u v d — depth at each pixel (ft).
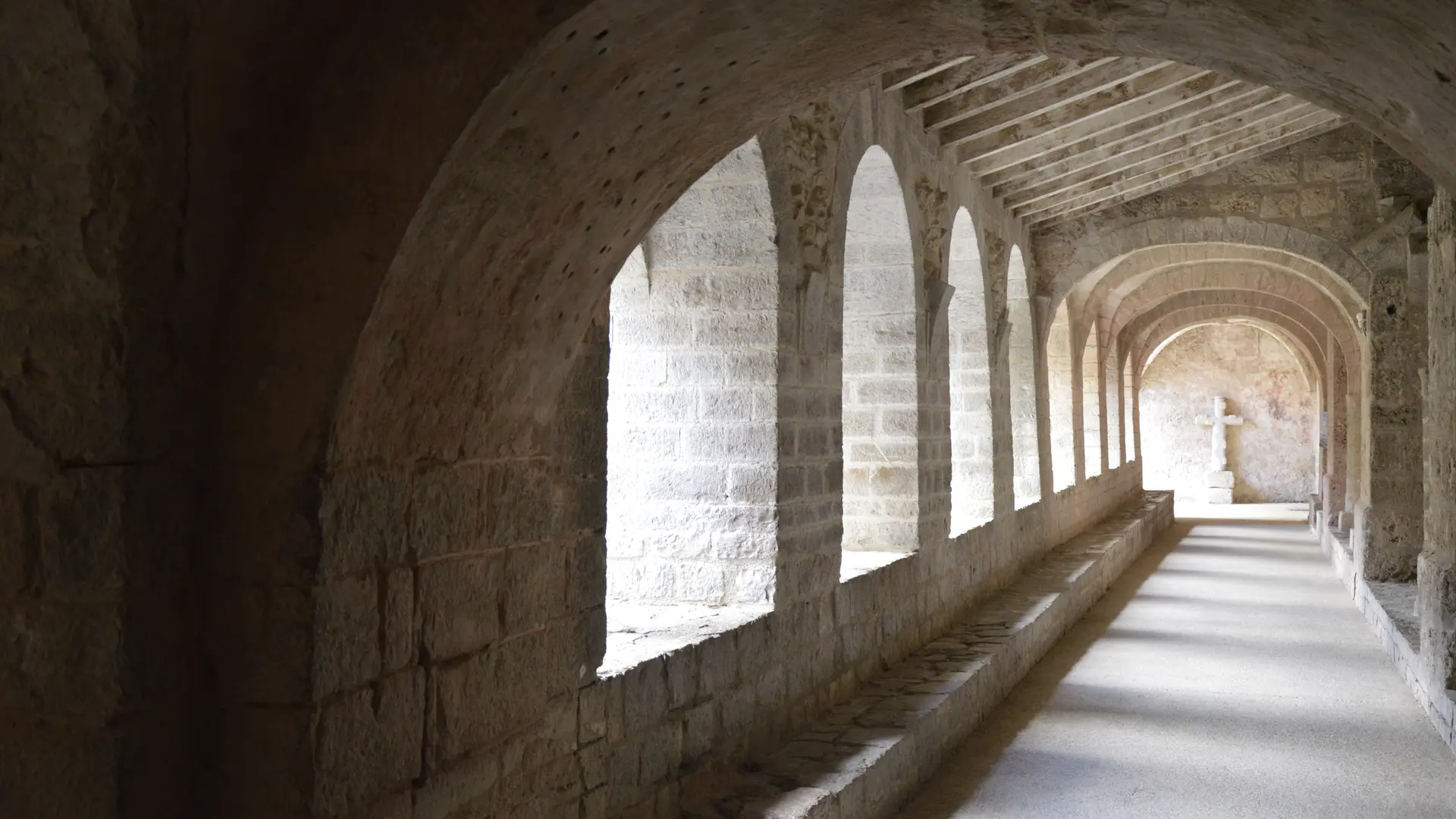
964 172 29.68
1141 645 31.48
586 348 11.76
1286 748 21.33
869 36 10.01
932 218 26.78
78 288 7.02
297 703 7.75
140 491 7.36
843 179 20.13
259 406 7.72
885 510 25.25
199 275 7.54
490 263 8.68
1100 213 39.83
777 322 17.44
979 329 32.37
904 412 25.17
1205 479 86.89
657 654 13.82
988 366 32.48
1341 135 37.47
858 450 25.44
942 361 27.09
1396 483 35.60
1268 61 9.74
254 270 7.69
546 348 10.14
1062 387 48.44
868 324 25.32
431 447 8.99
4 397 6.98
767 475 17.44
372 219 7.60
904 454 25.17
